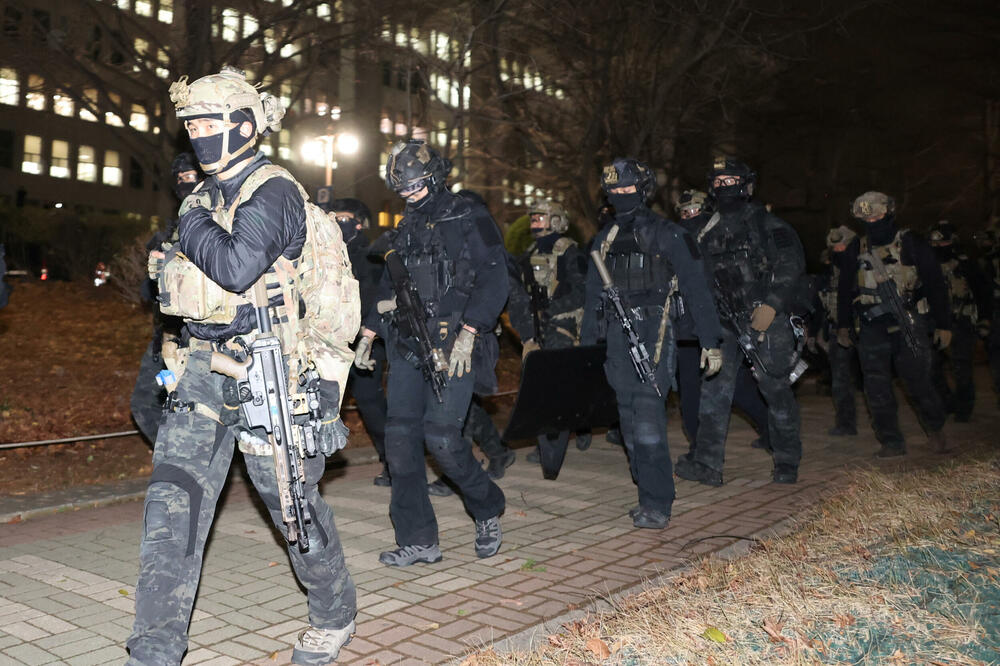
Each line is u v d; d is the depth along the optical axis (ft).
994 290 34.35
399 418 15.35
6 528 18.12
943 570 13.78
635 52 51.16
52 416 29.27
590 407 19.44
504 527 17.98
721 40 50.11
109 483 21.58
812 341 36.24
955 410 31.68
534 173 56.18
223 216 9.87
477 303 14.90
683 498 20.39
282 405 9.86
